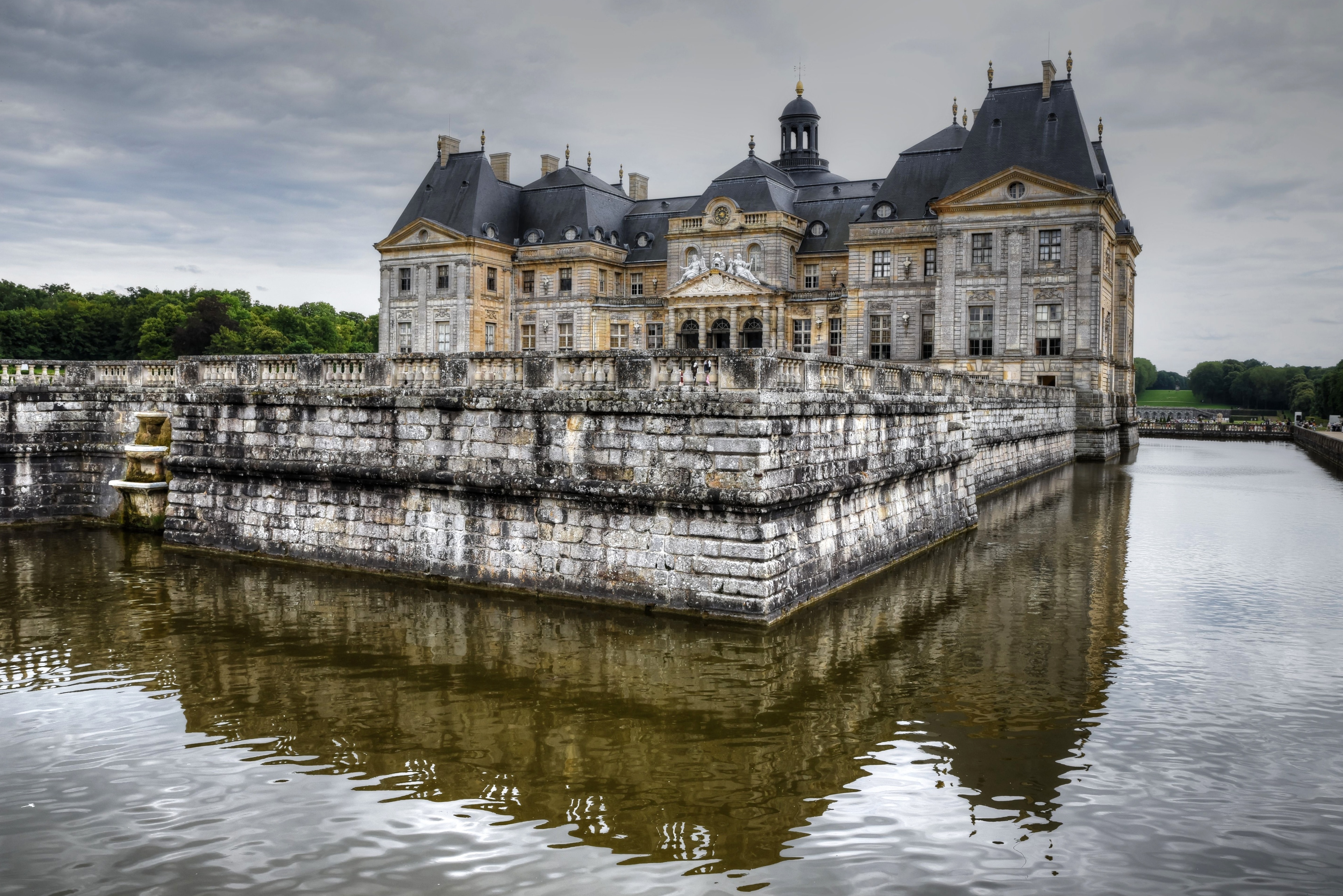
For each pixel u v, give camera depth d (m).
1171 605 22.17
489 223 84.31
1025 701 15.72
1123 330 82.31
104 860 10.76
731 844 11.13
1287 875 10.47
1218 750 13.80
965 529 32.19
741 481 18.44
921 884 10.30
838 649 18.17
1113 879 10.41
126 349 116.62
